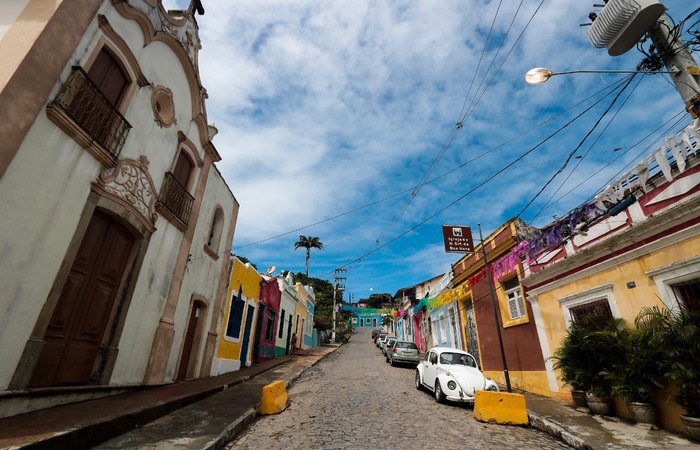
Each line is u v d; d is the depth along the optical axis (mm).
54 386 5840
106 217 7062
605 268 7629
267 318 18625
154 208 8422
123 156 7230
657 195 6547
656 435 5578
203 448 4676
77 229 6004
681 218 5938
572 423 6410
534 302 10258
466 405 8633
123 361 7379
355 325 80938
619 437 5547
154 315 8516
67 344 6156
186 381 9812
